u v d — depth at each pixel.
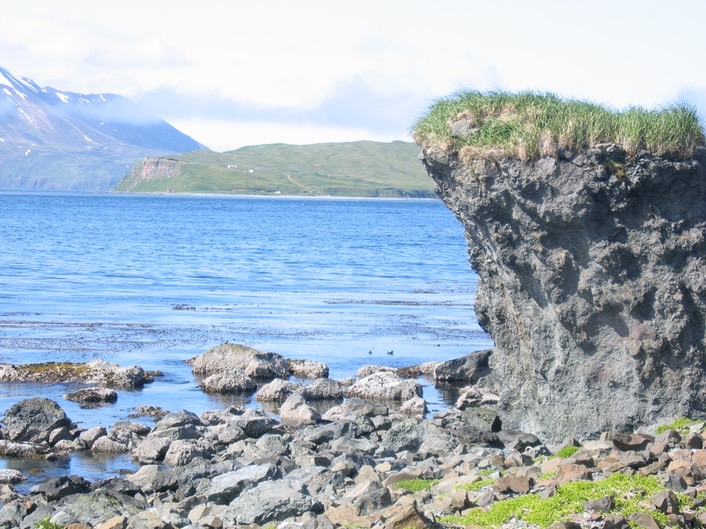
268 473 16.00
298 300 49.25
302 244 97.25
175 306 45.41
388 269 70.06
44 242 89.00
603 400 18.02
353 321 42.06
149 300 47.50
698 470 13.10
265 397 27.06
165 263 69.81
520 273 18.77
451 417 23.09
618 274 17.55
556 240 18.00
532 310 18.89
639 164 17.36
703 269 17.33
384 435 20.47
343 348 35.50
